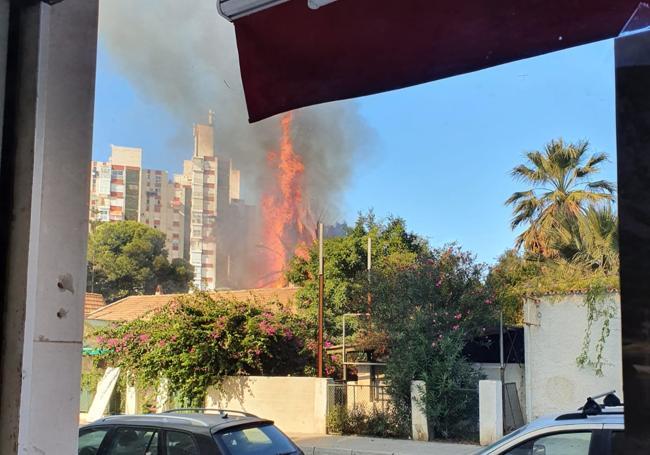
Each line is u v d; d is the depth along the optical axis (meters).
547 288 15.66
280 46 2.04
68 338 1.58
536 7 1.66
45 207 1.57
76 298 1.61
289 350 19.98
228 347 18.67
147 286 36.94
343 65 1.98
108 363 19.89
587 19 1.60
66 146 1.63
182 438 5.85
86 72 1.70
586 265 16.98
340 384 17.92
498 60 1.75
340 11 1.92
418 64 1.88
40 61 1.56
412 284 16.44
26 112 1.54
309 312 24.45
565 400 15.09
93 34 1.72
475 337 16.84
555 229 22.45
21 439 1.43
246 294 27.42
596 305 14.86
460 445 14.44
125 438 6.05
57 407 1.53
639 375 1.24
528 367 15.73
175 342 18.48
